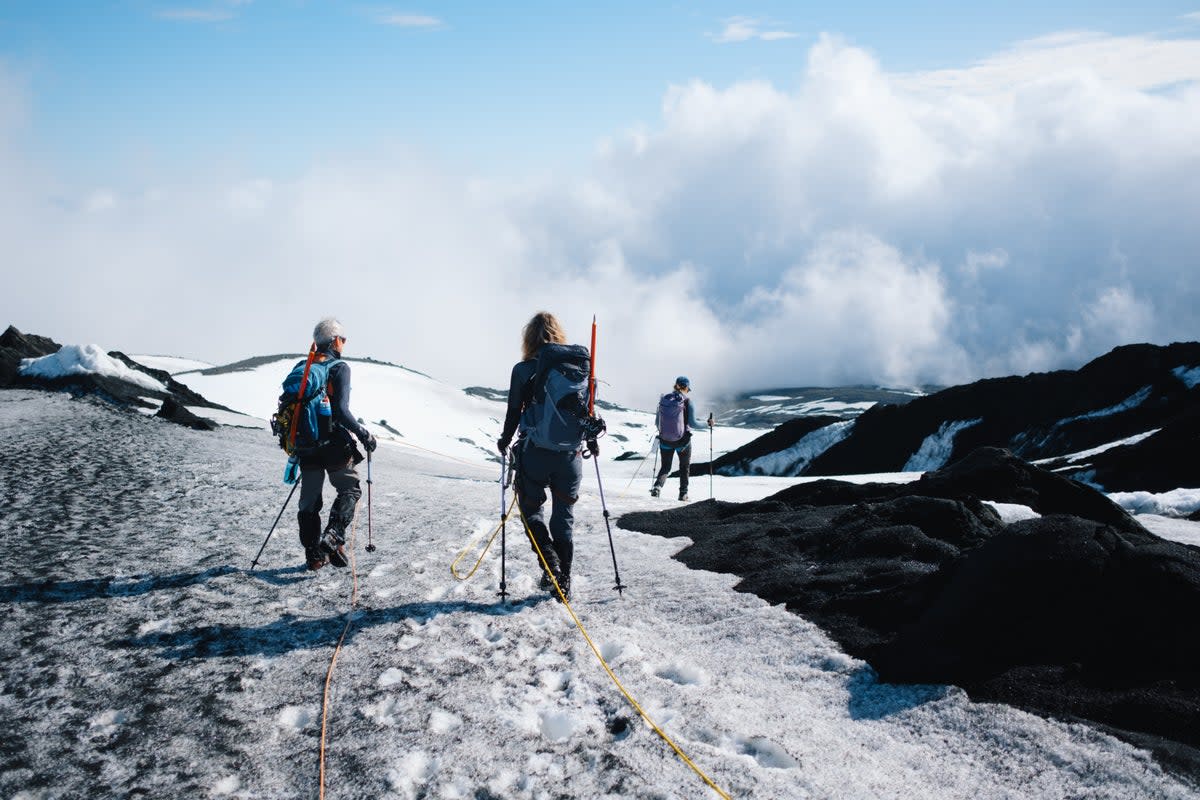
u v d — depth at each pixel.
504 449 6.27
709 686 4.86
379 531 8.46
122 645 5.06
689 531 9.09
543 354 6.07
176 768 3.77
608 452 158.62
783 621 5.81
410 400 151.25
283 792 3.65
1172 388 32.41
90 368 24.02
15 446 11.97
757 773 3.78
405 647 5.23
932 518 7.27
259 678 4.73
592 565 7.61
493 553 7.73
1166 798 3.40
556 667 5.00
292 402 6.28
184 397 27.28
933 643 4.84
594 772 3.82
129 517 8.32
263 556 7.20
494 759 3.91
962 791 3.71
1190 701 3.99
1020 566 4.89
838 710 4.62
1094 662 4.40
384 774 3.76
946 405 39.19
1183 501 12.00
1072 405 35.09
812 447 41.69
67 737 3.98
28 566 6.41
